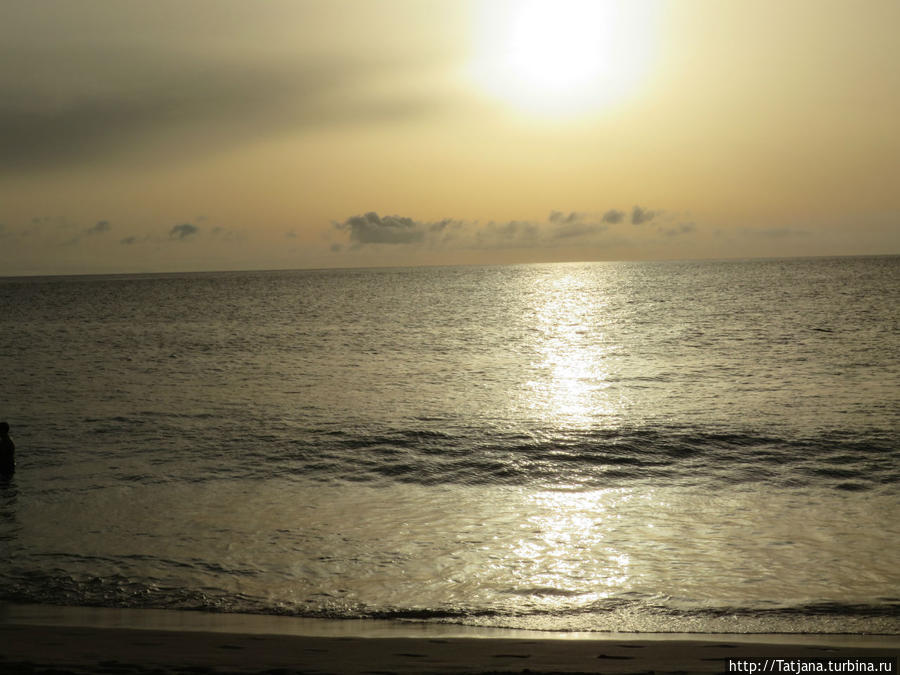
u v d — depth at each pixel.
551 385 38.56
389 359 51.28
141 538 14.66
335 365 47.91
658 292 142.75
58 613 11.06
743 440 24.20
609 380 40.19
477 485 19.56
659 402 32.44
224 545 14.26
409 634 10.20
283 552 13.88
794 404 30.75
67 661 8.54
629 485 19.53
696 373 41.97
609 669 8.54
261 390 36.94
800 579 12.41
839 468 20.81
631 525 15.72
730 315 84.44
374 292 170.00
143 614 11.04
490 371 44.72
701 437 24.72
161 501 17.52
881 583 12.16
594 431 25.97
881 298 102.25
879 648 9.52
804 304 95.75
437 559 13.54
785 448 23.09
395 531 15.23
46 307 129.75
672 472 20.89
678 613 11.09
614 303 113.31
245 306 122.94
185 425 27.55
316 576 12.68
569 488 19.25
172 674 8.13
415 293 162.38
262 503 17.44
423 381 40.34
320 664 8.61
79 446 24.00
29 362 50.75
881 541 14.34
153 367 47.31
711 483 19.62
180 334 73.31
